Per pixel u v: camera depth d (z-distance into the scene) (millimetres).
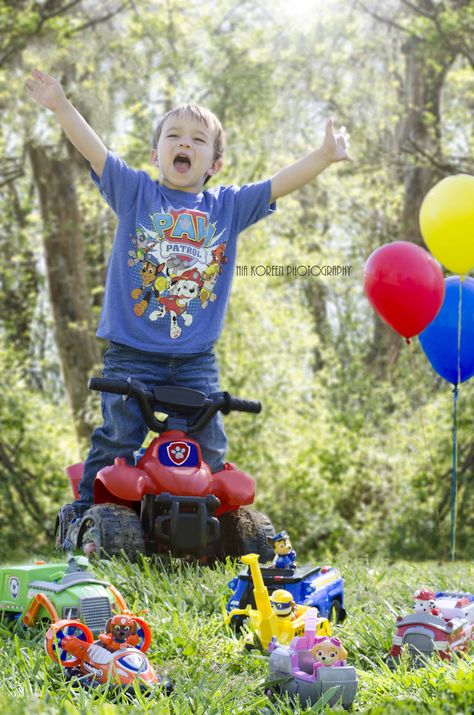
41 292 22250
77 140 4566
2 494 15977
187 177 4820
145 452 4738
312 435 16859
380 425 17422
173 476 4578
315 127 18500
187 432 4785
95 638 3000
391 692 2684
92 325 18000
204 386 4957
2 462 16500
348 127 17656
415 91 17828
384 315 5254
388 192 19953
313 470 16062
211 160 4891
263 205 4918
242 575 3400
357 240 22000
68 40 15477
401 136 18359
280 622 3057
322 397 18969
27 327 22719
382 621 3518
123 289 4754
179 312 4789
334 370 19375
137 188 4719
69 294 17734
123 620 2740
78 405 17688
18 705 2301
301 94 17438
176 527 4473
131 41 16578
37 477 16734
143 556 4352
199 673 2920
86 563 3365
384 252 5148
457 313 5664
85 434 17484
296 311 17922
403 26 16938
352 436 17234
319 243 21031
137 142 16812
